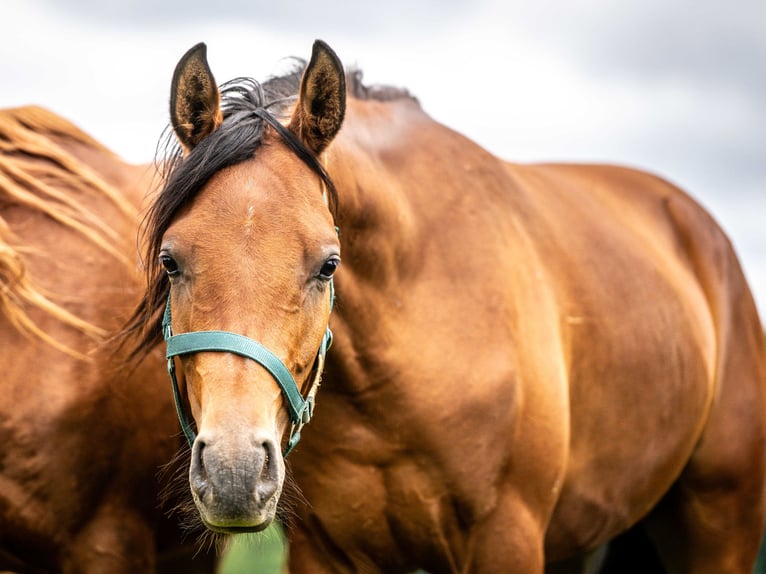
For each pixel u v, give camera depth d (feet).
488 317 16.17
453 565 16.67
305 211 12.38
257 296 11.93
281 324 12.04
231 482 11.17
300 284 12.21
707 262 22.04
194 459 11.51
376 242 15.21
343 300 15.01
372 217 15.15
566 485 18.07
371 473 15.98
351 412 15.71
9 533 16.61
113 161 18.93
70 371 16.67
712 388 21.07
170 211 12.47
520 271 17.04
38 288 16.87
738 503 21.35
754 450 21.45
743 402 21.49
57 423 16.51
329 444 15.88
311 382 13.41
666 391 19.36
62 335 16.80
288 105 14.69
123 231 17.80
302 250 12.17
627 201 21.90
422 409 15.64
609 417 18.39
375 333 15.34
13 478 16.43
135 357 16.89
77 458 16.67
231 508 11.17
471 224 16.72
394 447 15.78
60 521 16.78
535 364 16.52
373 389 15.53
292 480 15.43
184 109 13.12
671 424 19.58
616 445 18.63
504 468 16.17
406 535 16.35
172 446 17.25
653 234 21.53
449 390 15.70
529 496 16.52
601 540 19.88
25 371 16.52
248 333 11.84
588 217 19.79
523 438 16.31
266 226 12.12
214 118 13.21
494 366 15.94
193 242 12.08
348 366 15.33
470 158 17.80
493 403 15.88
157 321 14.48
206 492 11.30
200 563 18.97
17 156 17.85
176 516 17.58
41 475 16.52
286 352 12.12
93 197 17.95
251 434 11.44
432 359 15.67
